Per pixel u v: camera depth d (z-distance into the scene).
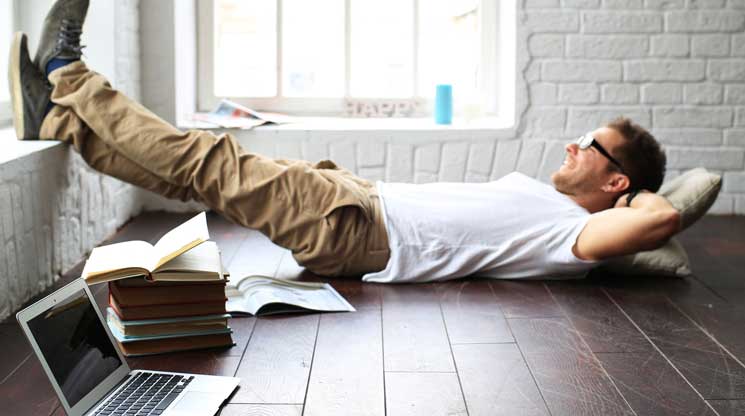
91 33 4.05
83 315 2.20
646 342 2.73
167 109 4.60
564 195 3.43
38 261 3.21
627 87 4.69
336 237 3.31
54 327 2.06
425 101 5.08
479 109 4.87
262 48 5.03
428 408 2.23
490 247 3.31
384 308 3.03
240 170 3.32
